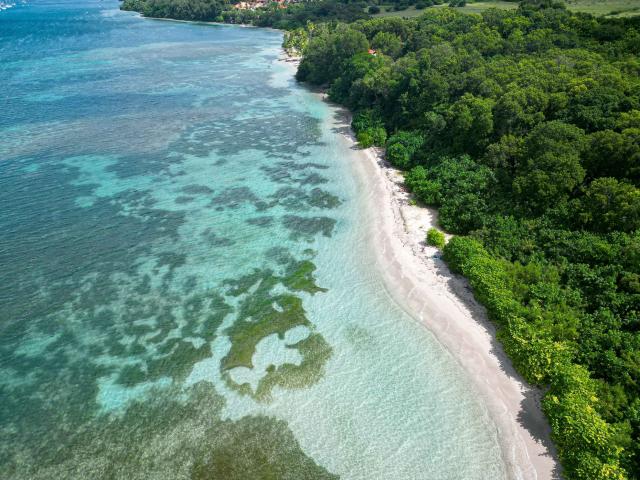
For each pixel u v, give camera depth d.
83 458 30.55
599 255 41.53
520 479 29.22
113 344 39.34
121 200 60.69
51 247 51.09
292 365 37.44
